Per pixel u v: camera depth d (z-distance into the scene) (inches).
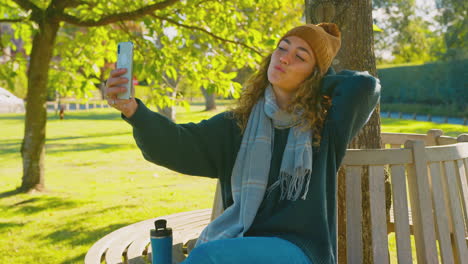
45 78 289.4
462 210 106.0
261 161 75.9
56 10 274.1
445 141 141.9
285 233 72.7
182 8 262.2
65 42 314.8
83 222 215.3
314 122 76.1
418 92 1181.1
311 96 78.0
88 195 277.0
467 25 1050.7
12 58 304.7
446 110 1083.9
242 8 269.7
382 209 94.5
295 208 72.6
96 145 566.9
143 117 68.9
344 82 78.1
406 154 95.5
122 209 238.8
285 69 79.0
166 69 276.7
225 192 82.2
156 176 348.2
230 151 81.3
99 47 309.7
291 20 286.4
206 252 64.0
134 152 498.9
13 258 166.9
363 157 95.2
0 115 1296.8
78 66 317.7
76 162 427.5
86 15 267.9
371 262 112.2
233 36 276.2
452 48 1083.9
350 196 95.7
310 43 79.0
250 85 83.9
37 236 194.2
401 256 92.8
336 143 77.0
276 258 65.5
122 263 98.0
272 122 79.0
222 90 265.3
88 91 308.8
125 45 68.2
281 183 74.6
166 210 235.8
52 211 239.1
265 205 75.4
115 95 67.1
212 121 81.7
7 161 453.1
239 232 73.3
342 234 108.3
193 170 79.4
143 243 111.1
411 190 96.3
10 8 283.6
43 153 293.9
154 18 265.1
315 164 75.1
